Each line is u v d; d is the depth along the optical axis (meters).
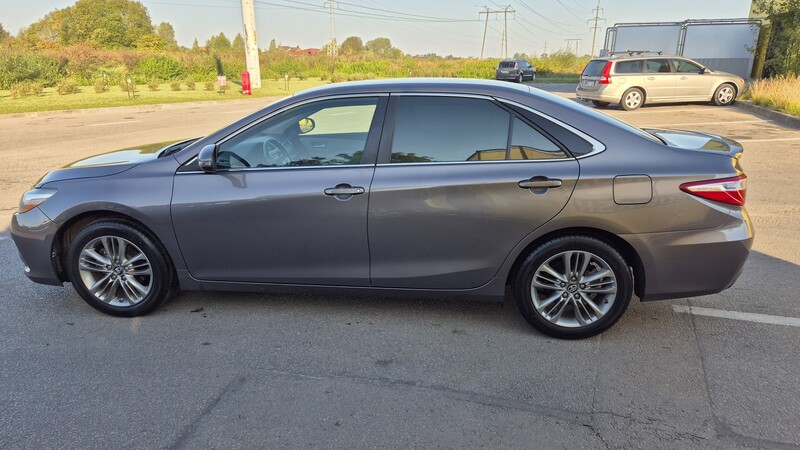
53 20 88.19
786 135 11.10
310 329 3.66
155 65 32.19
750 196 6.99
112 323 3.77
